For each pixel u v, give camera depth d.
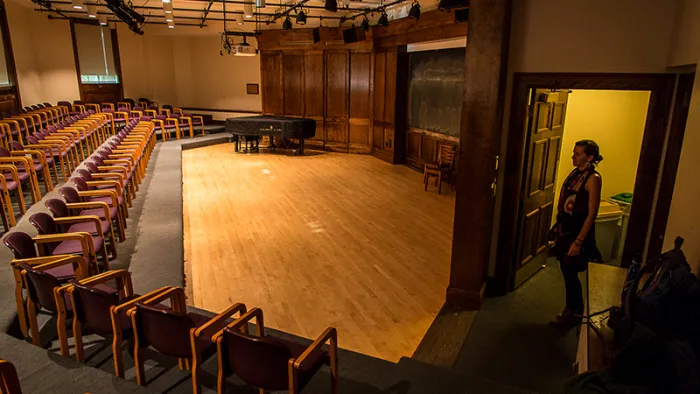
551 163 4.36
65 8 11.58
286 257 4.95
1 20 10.41
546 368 3.03
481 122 3.43
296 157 10.97
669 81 3.13
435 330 3.46
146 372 2.64
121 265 4.19
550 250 3.53
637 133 4.83
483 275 3.90
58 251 3.61
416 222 6.20
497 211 3.86
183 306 2.83
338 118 11.66
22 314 2.94
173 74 14.88
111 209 4.69
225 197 7.34
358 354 2.90
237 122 11.04
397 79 9.86
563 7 3.31
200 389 2.34
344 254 5.05
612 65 3.27
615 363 1.88
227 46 13.17
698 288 1.93
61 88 12.56
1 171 5.57
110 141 7.54
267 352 2.07
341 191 7.83
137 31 11.16
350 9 8.99
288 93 12.29
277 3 9.51
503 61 3.40
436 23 7.98
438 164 8.03
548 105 4.01
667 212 3.16
